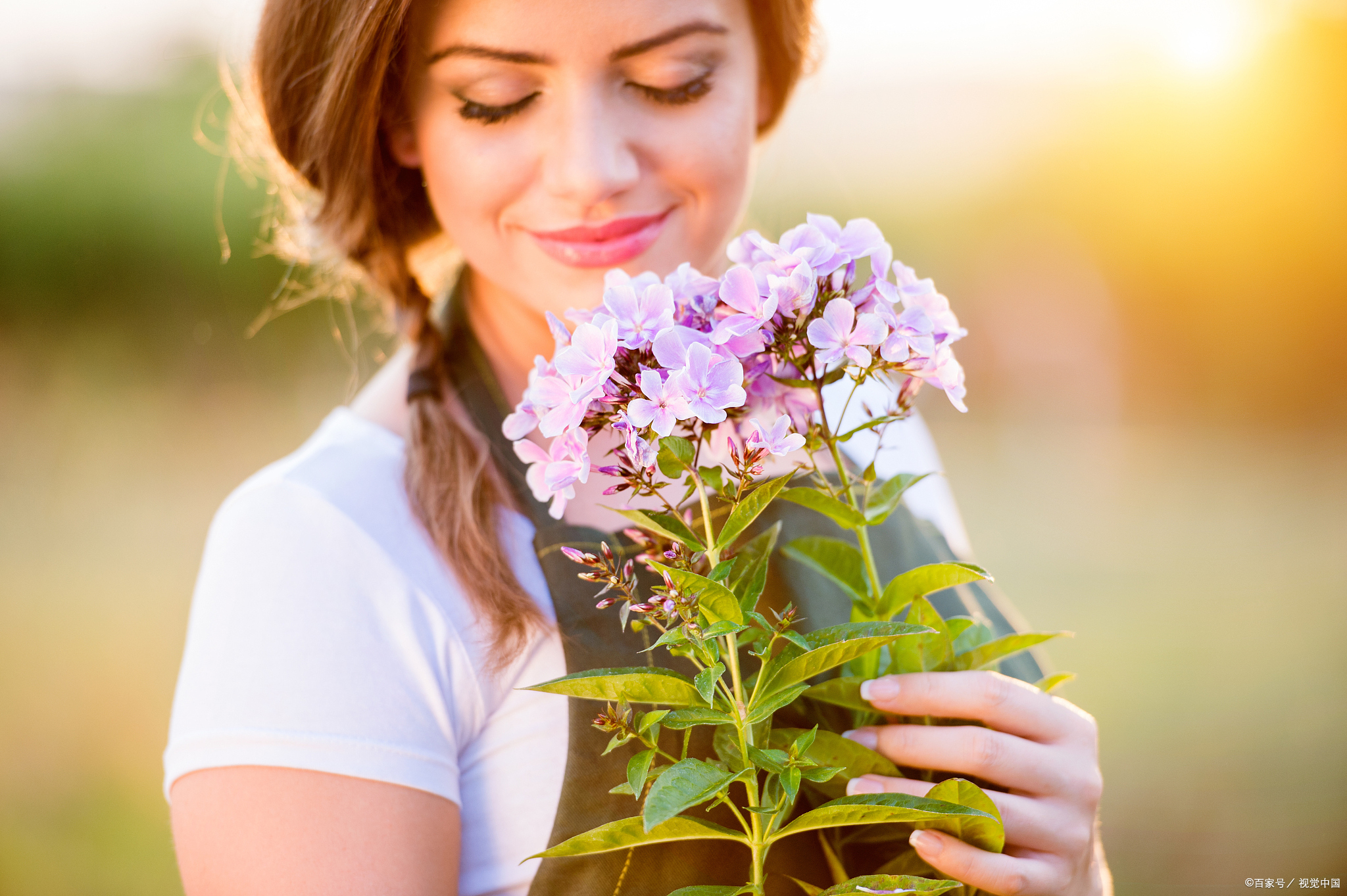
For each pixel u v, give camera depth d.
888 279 0.68
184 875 0.68
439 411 0.74
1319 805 1.73
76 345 4.58
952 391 0.66
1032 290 4.54
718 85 0.73
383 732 0.68
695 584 0.63
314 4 0.74
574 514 0.74
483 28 0.70
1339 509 3.04
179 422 4.12
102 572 2.82
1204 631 2.33
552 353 0.78
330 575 0.70
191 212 4.50
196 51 4.54
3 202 4.49
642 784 0.63
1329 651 2.18
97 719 2.14
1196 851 1.65
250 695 0.68
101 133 4.58
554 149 0.71
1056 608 2.46
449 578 0.71
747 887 0.65
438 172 0.74
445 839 0.69
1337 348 4.14
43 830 1.81
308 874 0.67
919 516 0.82
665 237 0.74
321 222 0.79
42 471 3.64
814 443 0.67
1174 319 4.41
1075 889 0.69
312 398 4.48
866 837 0.70
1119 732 1.96
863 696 0.68
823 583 0.74
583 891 0.69
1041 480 3.46
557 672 0.71
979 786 0.68
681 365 0.63
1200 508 3.14
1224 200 4.25
